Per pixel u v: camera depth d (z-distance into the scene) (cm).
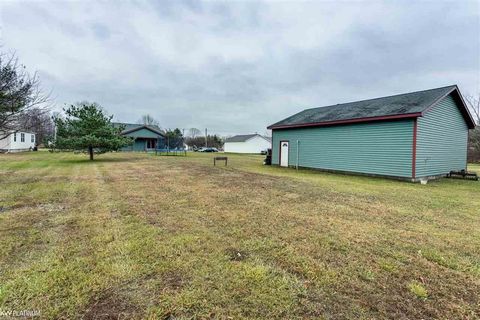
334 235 349
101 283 220
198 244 309
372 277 241
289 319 181
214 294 208
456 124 1191
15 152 2545
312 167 1362
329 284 227
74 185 714
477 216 459
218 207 488
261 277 236
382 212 475
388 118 1006
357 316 185
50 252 281
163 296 204
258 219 414
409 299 208
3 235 331
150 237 329
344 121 1164
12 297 199
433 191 727
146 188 679
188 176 937
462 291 221
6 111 623
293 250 297
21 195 578
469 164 1889
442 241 335
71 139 1595
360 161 1133
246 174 1047
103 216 421
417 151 964
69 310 186
